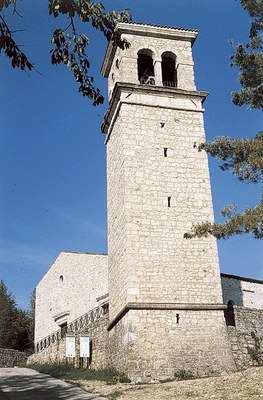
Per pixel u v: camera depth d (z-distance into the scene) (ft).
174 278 86.99
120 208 94.12
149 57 108.88
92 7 37.70
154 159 95.30
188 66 107.04
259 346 89.30
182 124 99.86
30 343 178.91
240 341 87.66
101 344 97.86
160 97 101.24
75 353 104.68
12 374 95.40
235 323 89.61
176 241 89.71
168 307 84.12
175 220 91.25
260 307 119.24
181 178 94.94
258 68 70.28
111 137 106.52
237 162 68.69
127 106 98.73
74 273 140.87
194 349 82.48
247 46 70.95
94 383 77.41
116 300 92.17
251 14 69.62
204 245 90.48
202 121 101.09
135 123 97.66
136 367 79.05
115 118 103.09
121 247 91.35
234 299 115.96
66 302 141.69
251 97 69.26
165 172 94.68
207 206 93.66
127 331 81.82
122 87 99.66
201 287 87.45
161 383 74.28
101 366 95.81
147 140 96.68
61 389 71.92
